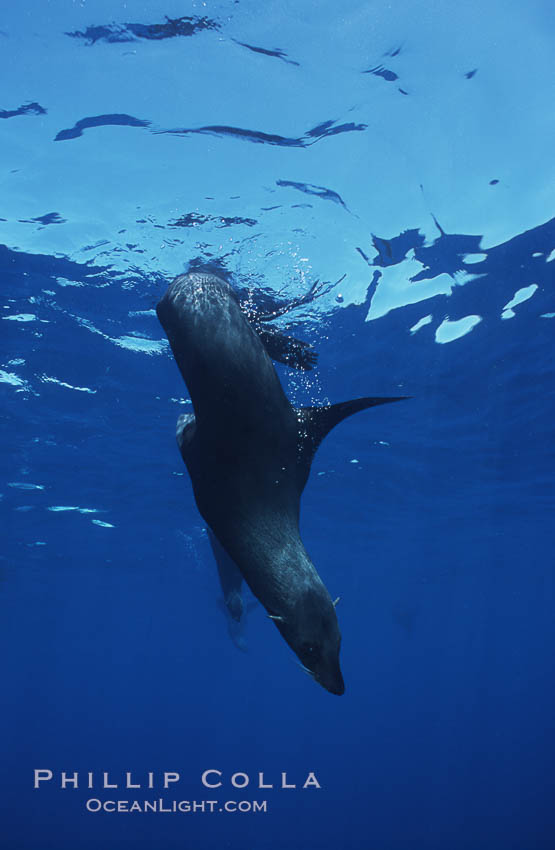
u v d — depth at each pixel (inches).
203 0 201.8
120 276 361.1
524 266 374.6
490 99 250.1
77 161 270.4
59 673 4212.6
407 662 4279.0
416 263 360.8
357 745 2640.3
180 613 2159.2
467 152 276.2
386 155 273.7
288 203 292.5
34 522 989.8
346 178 283.1
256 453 85.4
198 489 87.3
